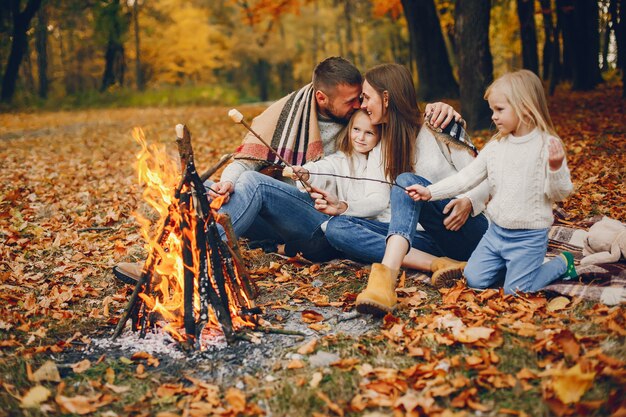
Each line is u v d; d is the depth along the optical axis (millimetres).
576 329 3012
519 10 20078
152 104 30109
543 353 2826
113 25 32281
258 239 4676
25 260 4637
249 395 2676
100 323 3465
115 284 4074
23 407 2602
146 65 43094
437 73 17438
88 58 43188
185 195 3133
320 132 4242
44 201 6848
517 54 30391
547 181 3236
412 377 2701
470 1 10844
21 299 3807
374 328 3260
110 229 5488
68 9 31500
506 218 3443
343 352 2961
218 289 3176
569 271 3488
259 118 4281
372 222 3996
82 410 2582
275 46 46844
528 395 2535
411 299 3514
